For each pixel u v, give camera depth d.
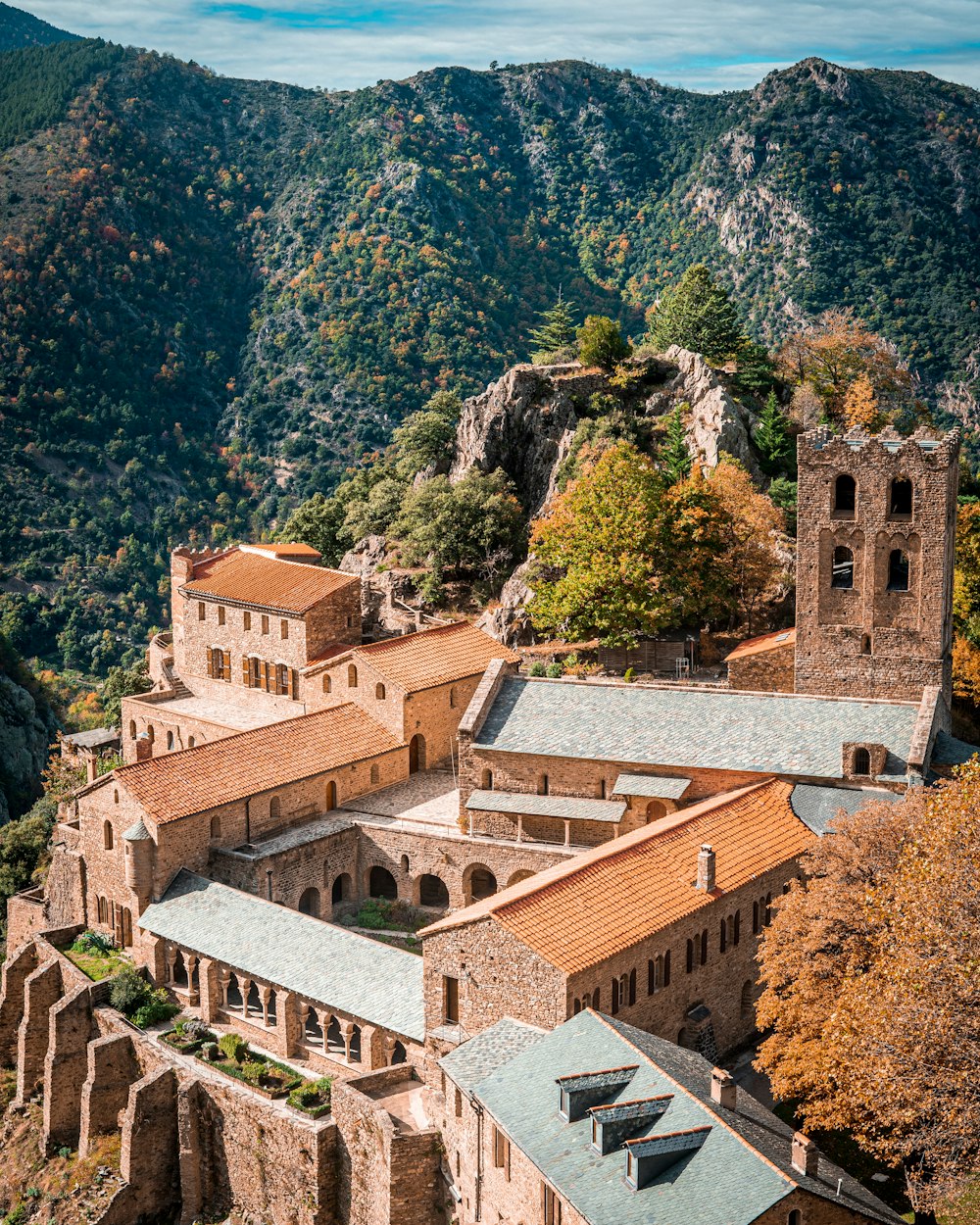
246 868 81.94
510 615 121.06
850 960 56.34
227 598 112.88
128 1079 75.56
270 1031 73.50
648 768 81.69
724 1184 46.03
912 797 61.69
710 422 136.75
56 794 118.00
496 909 62.56
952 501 82.19
